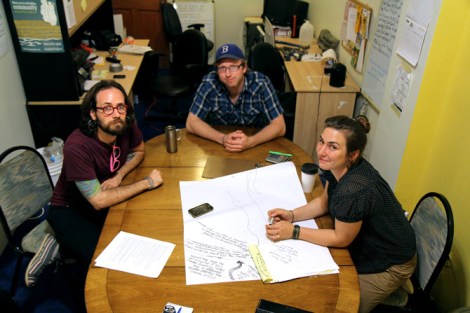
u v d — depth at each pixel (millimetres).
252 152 2027
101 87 1669
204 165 1899
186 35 3840
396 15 2420
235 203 1611
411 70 2178
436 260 1536
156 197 1652
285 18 4551
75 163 1636
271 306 1139
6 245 2395
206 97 2242
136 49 3820
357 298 1200
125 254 1342
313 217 1552
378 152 2654
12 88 2463
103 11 4043
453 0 1840
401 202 2393
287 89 4078
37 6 2363
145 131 3951
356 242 1556
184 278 1251
